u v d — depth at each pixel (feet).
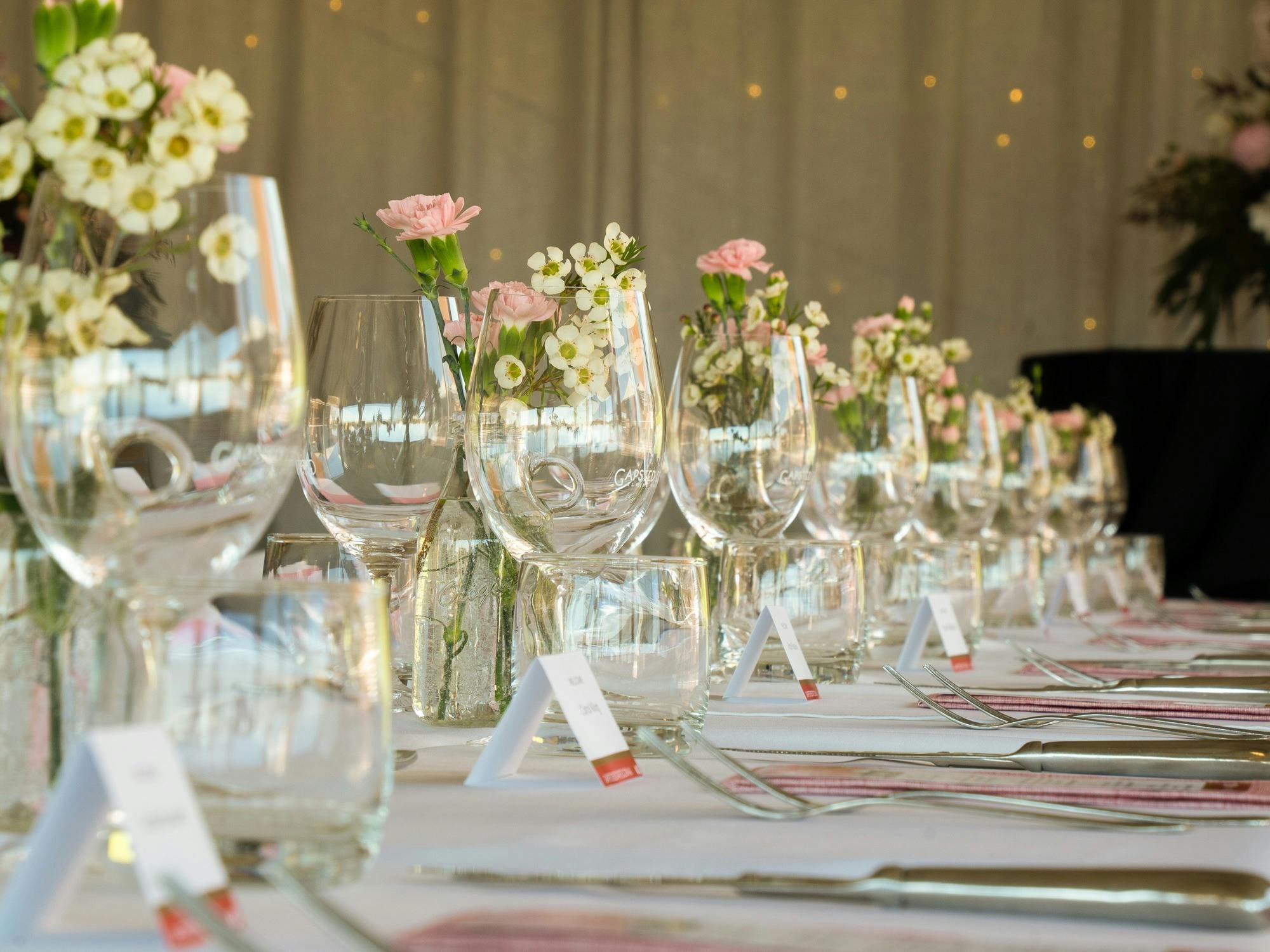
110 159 1.88
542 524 3.31
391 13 18.61
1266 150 15.01
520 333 3.27
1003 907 1.70
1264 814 2.38
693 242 19.04
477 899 1.78
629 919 1.61
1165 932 1.65
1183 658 5.58
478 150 18.70
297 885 1.47
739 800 2.34
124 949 1.56
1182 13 18.67
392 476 3.57
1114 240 18.90
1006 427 8.95
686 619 2.93
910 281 19.12
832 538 5.97
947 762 2.88
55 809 1.57
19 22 16.70
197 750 1.76
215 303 1.92
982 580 5.53
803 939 1.54
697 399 4.58
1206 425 14.01
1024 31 19.04
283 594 1.79
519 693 2.62
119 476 1.90
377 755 1.83
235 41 18.30
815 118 19.10
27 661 2.11
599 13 18.80
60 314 1.88
